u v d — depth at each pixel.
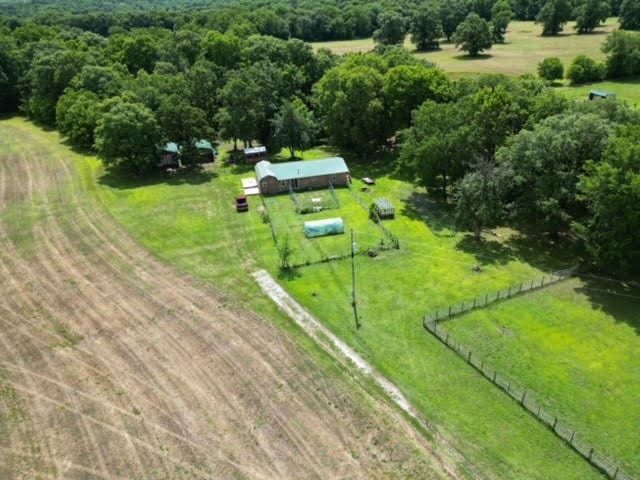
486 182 48.50
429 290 42.81
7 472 26.89
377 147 78.00
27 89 104.75
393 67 78.88
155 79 80.75
